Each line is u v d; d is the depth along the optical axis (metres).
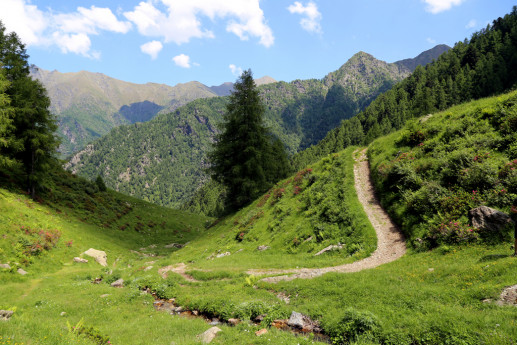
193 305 15.52
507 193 16.83
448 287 11.56
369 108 198.12
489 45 157.62
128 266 35.81
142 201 82.81
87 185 63.16
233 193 50.88
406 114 149.62
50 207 43.28
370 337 9.55
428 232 18.52
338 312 11.85
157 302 17.36
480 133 24.44
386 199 27.36
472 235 15.75
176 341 9.70
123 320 14.12
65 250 32.12
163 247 52.31
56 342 7.92
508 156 20.02
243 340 9.62
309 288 15.13
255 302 13.84
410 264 16.08
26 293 19.89
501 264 11.45
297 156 197.12
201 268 25.23
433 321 9.08
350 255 21.59
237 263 25.50
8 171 43.25
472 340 7.74
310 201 32.84
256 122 49.75
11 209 31.58
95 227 47.81
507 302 9.06
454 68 162.50
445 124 29.98
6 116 34.31
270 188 48.38
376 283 13.73
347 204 28.03
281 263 22.66
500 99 26.61
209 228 52.41
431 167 24.64
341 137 175.12
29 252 27.14
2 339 7.32
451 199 19.27
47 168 42.88
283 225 31.86
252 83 49.91
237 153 49.19
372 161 36.19
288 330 11.52
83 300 17.50
